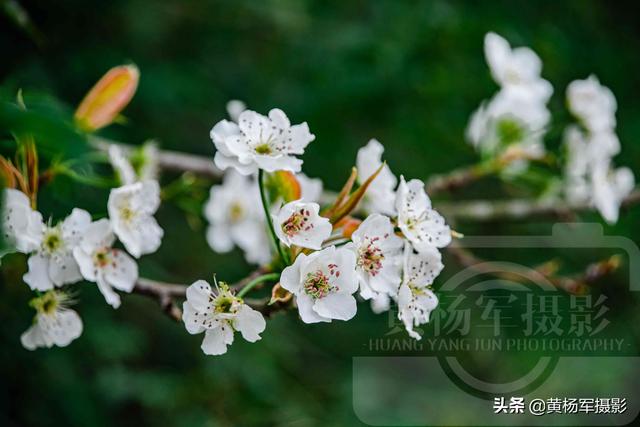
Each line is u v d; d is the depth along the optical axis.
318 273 0.70
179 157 0.91
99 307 0.99
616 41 1.28
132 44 1.08
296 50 1.17
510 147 0.95
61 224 0.73
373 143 0.77
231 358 1.05
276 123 0.72
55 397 0.95
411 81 1.09
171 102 1.08
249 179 0.92
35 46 0.91
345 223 0.72
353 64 1.09
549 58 1.18
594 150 0.95
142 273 1.01
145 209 0.75
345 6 1.18
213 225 0.92
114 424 1.00
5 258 0.75
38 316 0.75
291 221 0.70
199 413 1.03
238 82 1.18
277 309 0.71
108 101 0.78
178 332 1.08
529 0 1.21
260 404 1.05
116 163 0.79
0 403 0.94
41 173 0.79
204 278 1.12
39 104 0.76
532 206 0.97
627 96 1.27
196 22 1.17
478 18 1.12
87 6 0.99
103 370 0.99
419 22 1.11
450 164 1.19
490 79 1.12
